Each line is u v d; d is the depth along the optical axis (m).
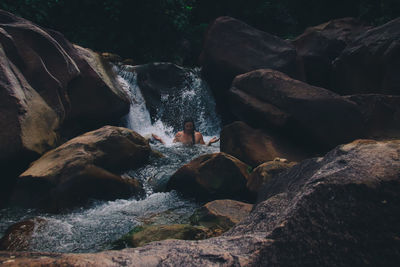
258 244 1.41
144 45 11.08
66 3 9.81
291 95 5.68
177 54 11.55
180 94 8.69
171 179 4.63
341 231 1.30
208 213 3.52
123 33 10.65
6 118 4.11
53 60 5.49
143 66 8.44
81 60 6.30
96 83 6.38
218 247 1.50
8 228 3.30
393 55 6.43
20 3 8.21
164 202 4.31
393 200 1.29
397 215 1.26
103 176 4.19
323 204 1.36
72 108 6.12
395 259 1.20
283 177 2.18
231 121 9.02
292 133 5.70
